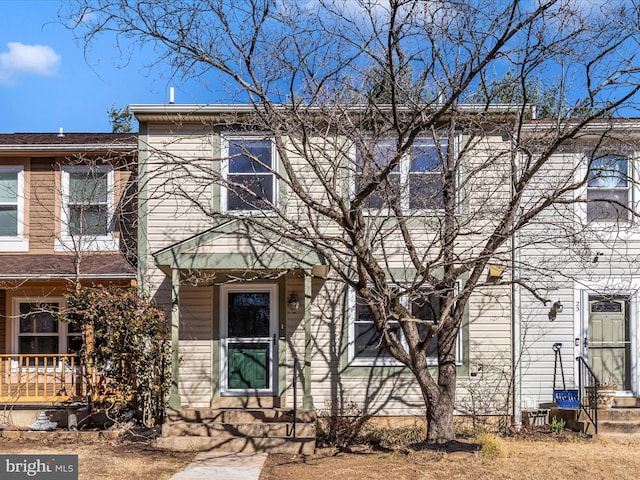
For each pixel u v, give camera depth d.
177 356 12.85
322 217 14.07
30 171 15.43
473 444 11.80
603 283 14.27
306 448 11.95
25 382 14.23
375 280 10.84
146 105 14.05
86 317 12.84
